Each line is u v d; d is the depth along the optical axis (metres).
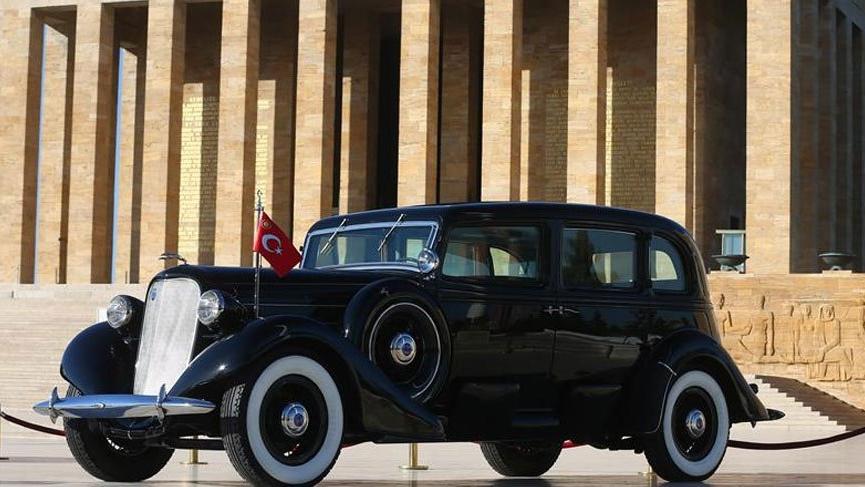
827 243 62.72
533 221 15.03
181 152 69.94
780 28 54.84
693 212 56.91
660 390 15.33
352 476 17.64
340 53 69.69
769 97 54.84
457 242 14.50
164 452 15.55
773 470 19.58
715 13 63.03
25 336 51.34
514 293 14.66
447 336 14.01
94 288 58.12
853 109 69.94
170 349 13.78
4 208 65.31
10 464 19.81
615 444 15.92
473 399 14.30
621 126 63.31
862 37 70.31
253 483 12.77
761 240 54.41
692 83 56.56
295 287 13.84
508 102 57.28
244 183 60.53
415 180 58.28
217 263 60.44
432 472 18.95
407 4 58.84
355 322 13.41
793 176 55.59
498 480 16.19
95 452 15.05
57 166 66.38
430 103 58.66
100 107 64.00
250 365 12.66
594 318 15.21
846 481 16.39
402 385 13.64
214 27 69.62
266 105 68.44
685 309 16.08
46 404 13.73
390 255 14.80
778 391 43.59
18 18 65.56
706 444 15.89
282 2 66.81
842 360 47.44
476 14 65.88
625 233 15.75
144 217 61.91
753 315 48.62
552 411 14.95
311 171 59.50
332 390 13.09
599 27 57.00
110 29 64.75
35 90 65.75
